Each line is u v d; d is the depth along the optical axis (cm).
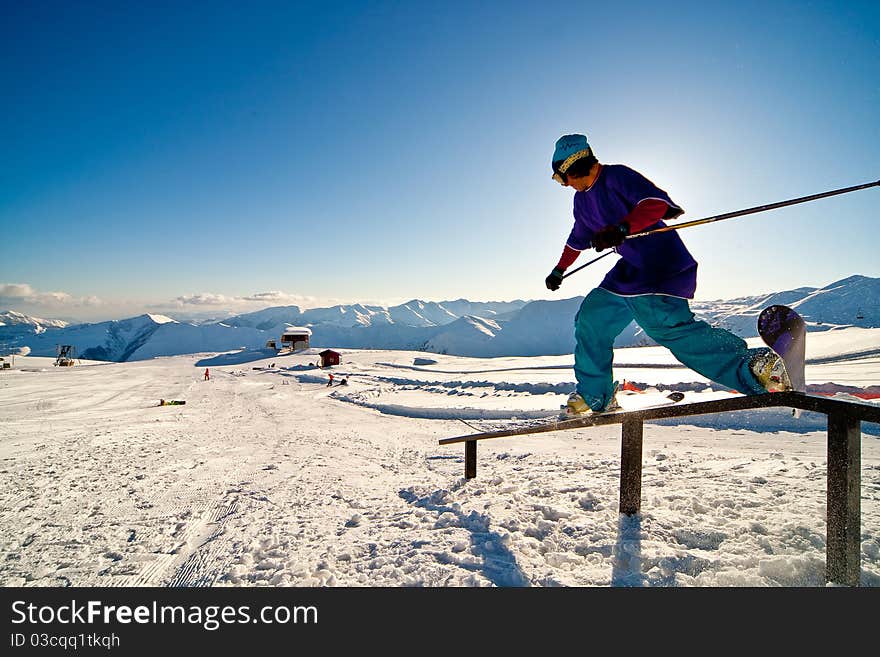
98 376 4503
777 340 219
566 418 308
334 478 651
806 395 216
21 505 575
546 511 349
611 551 274
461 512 379
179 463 823
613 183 251
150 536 432
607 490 391
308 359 6344
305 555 333
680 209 242
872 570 230
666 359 2744
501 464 673
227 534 414
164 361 7975
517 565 272
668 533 290
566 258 312
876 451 617
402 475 661
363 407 1911
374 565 299
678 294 244
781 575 235
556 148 270
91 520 496
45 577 350
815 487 362
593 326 276
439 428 1321
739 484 386
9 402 2303
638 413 273
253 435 1206
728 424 998
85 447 1033
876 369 1575
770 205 231
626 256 259
